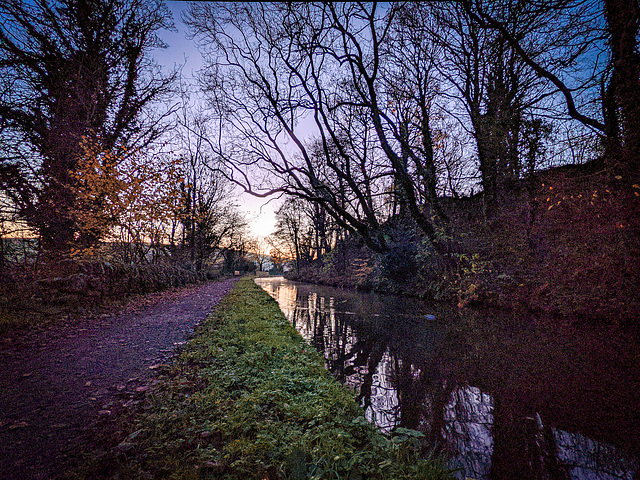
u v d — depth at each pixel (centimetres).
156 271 1411
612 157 691
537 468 239
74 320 662
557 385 398
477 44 1187
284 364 425
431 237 1318
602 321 693
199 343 522
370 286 1917
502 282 983
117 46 1294
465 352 552
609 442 274
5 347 465
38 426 253
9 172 730
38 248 776
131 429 248
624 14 648
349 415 296
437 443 274
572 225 760
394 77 1466
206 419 267
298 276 4300
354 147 1812
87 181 837
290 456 218
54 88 923
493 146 1051
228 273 5494
